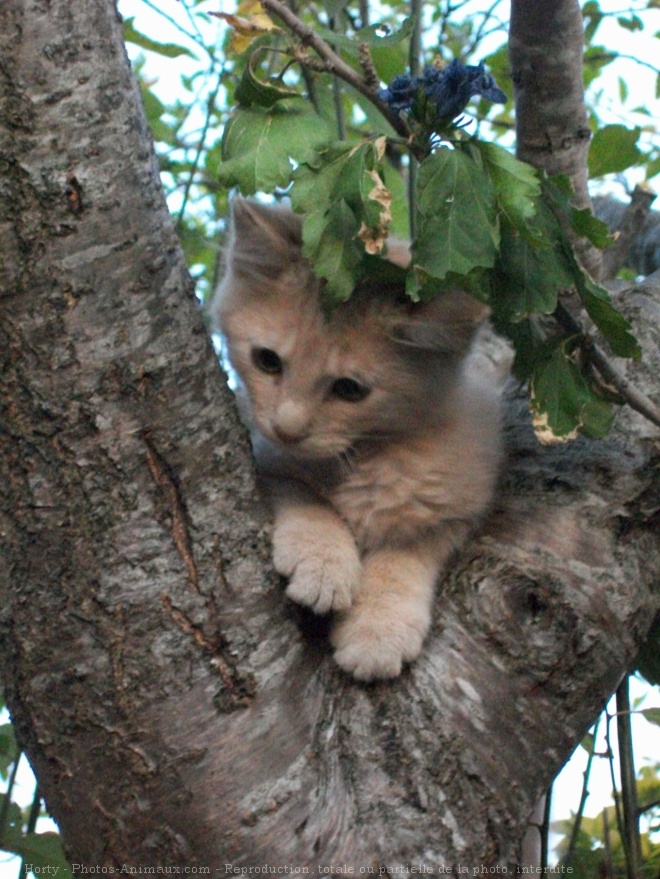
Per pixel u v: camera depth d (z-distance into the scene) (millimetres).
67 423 2090
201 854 2096
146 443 2152
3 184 2016
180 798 2105
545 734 2391
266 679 2221
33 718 2168
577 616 2494
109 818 2123
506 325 2555
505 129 5445
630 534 2707
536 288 2338
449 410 3107
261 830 2105
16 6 1981
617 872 3465
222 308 3189
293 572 2457
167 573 2156
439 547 2982
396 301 2914
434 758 2271
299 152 2158
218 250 3957
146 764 2111
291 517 2723
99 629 2119
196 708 2139
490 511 2914
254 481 2359
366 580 2764
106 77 2062
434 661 2453
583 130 3076
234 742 2146
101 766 2125
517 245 2318
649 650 3182
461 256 2115
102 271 2078
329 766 2230
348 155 2164
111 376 2105
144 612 2135
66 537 2115
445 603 2609
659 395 2912
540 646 2443
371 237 2113
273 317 3004
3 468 2109
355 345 2932
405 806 2193
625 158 3502
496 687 2400
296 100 2230
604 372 2574
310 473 3086
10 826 2838
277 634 2283
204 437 2221
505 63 4238
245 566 2264
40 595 2129
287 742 2193
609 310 2418
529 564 2590
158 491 2166
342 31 3709
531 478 2904
